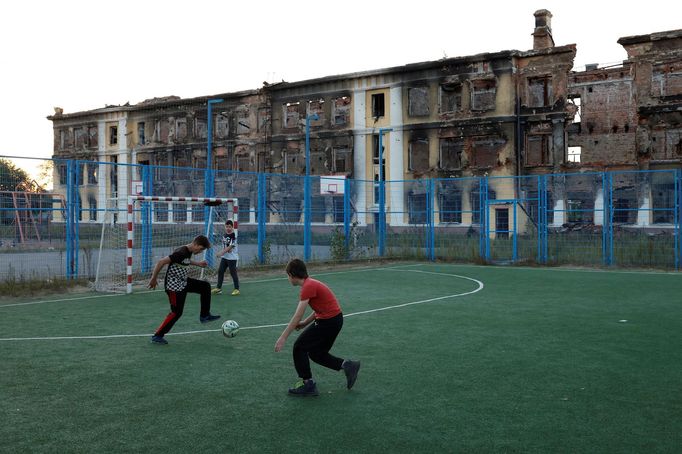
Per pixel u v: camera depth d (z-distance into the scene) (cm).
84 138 5959
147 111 5559
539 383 666
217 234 2208
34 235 1722
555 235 2411
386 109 4359
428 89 4191
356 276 1927
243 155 5031
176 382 670
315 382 670
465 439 498
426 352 819
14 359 776
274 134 4862
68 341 891
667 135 3734
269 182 2559
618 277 1866
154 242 1839
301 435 506
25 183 1712
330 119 4600
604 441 493
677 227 2158
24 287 1470
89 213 1798
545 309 1206
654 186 3628
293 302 1302
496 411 571
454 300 1344
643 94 3741
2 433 509
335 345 865
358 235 2609
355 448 478
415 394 626
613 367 735
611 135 4016
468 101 4038
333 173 4575
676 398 610
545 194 2394
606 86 4047
